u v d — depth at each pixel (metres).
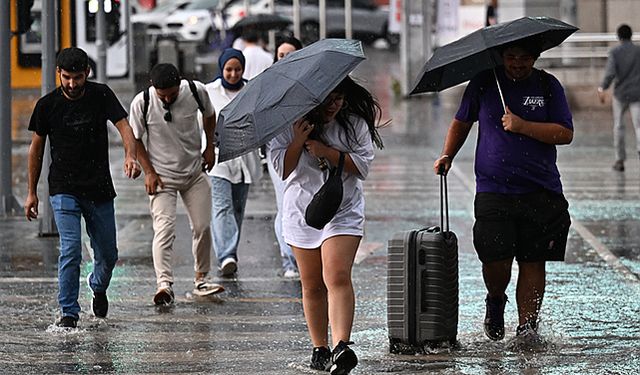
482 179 18.53
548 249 18.48
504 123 18.08
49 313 21.55
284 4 86.00
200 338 19.58
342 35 92.19
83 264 26.53
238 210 25.67
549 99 18.27
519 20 18.25
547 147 18.34
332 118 16.45
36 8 72.62
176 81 21.86
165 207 22.48
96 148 20.16
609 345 18.86
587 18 77.12
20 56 74.75
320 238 16.66
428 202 36.06
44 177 30.00
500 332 19.11
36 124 20.02
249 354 18.39
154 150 22.45
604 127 59.66
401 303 18.19
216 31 83.31
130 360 18.08
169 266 22.52
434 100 71.06
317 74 15.92
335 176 16.20
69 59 19.44
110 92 20.23
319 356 17.14
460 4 73.69
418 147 50.94
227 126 16.02
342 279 16.34
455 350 18.52
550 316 20.98
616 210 34.25
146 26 75.38
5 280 24.69
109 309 21.91
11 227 31.66
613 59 42.97
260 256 27.75
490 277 18.75
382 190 38.69
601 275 24.94
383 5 104.38
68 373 17.33
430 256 18.11
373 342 19.17
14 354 18.47
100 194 20.28
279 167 16.44
